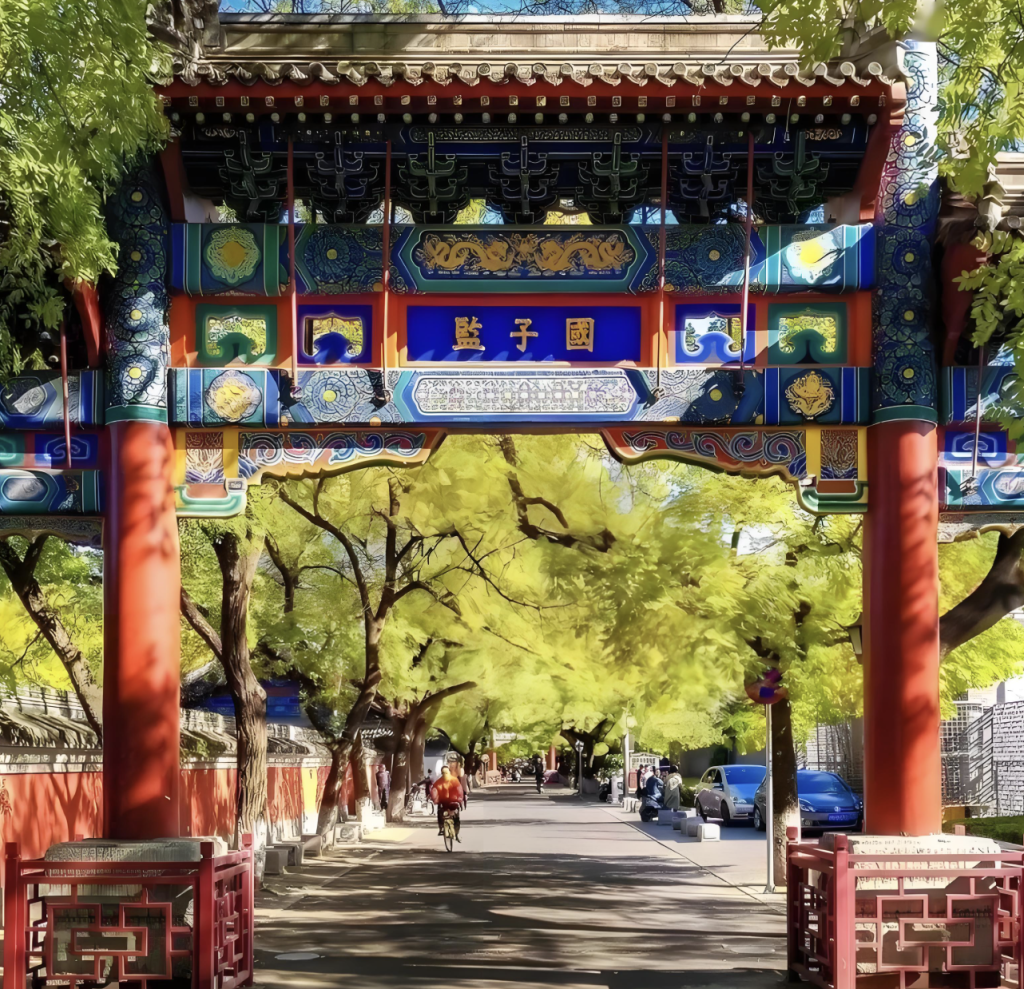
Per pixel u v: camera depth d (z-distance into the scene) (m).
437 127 12.33
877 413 12.50
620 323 12.62
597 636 24.44
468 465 21.42
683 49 14.22
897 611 12.23
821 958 11.88
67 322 12.62
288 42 14.25
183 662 31.08
